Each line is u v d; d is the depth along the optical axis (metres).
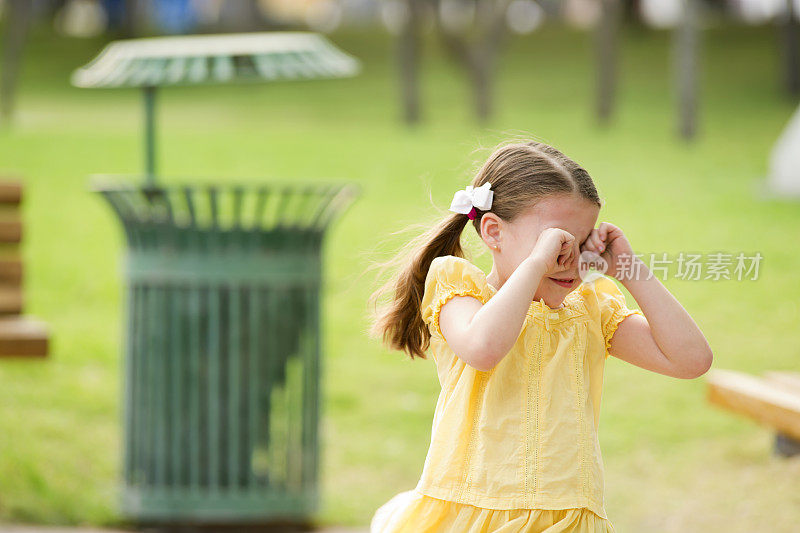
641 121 27.58
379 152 22.09
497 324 3.19
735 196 18.36
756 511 7.42
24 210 16.81
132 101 33.00
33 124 26.27
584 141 24.47
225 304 7.19
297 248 7.25
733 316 12.56
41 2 49.28
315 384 7.47
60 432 9.33
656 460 9.08
